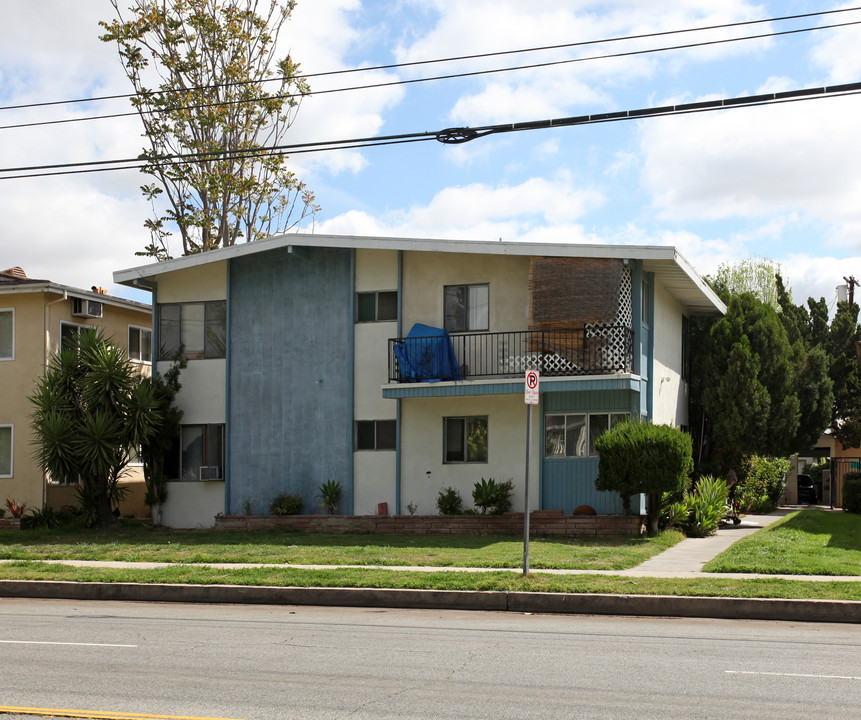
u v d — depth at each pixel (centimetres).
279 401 2538
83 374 2562
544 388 2189
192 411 2625
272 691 802
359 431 2470
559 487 2270
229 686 821
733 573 1520
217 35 3516
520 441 2309
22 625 1195
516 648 1011
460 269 2395
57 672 882
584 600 1310
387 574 1512
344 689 809
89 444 2448
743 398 2702
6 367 2769
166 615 1297
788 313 3666
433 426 2391
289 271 2555
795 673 877
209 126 3472
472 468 2347
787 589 1323
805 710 738
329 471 2478
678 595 1296
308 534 2264
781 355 2767
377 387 2455
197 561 1775
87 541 2170
